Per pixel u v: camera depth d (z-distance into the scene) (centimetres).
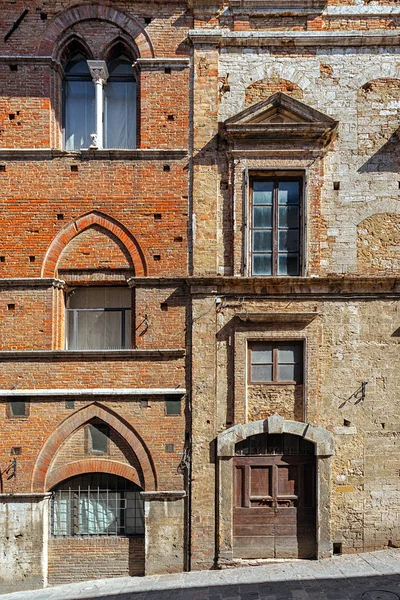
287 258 1352
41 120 1346
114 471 1292
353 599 1034
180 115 1349
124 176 1336
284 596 1067
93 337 1371
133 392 1284
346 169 1347
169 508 1274
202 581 1181
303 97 1359
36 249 1327
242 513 1293
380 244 1338
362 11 1377
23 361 1297
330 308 1320
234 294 1315
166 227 1331
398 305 1327
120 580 1251
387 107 1361
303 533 1289
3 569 1255
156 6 1369
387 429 1306
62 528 1311
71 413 1289
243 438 1281
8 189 1333
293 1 1363
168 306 1318
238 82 1360
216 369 1306
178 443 1289
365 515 1287
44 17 1365
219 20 1373
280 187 1360
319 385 1307
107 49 1373
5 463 1280
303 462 1307
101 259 1334
